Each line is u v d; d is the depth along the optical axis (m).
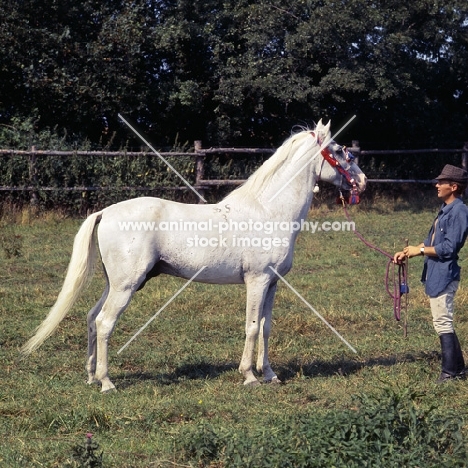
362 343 7.55
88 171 15.73
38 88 16.91
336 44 17.58
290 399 5.81
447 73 20.52
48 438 4.96
